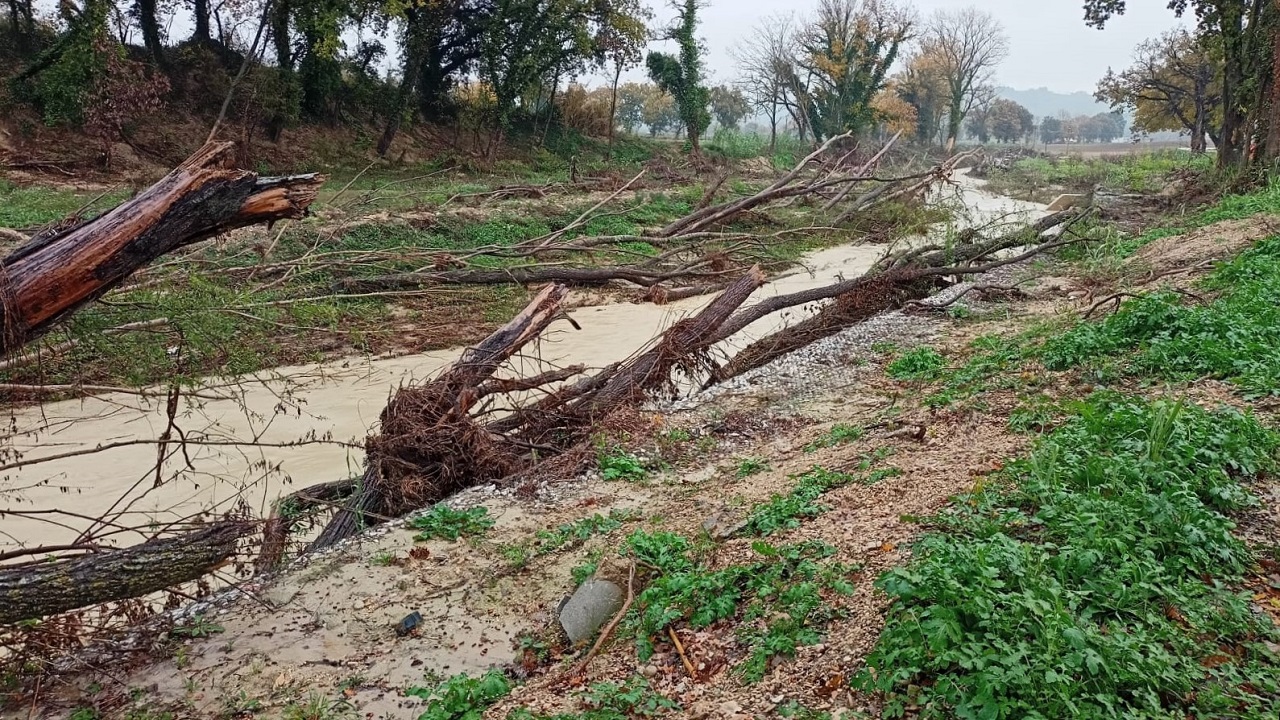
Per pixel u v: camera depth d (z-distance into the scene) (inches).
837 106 2273.6
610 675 186.1
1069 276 625.9
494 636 216.1
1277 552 176.1
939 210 974.4
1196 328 316.5
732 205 852.6
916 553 185.2
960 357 424.2
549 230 864.9
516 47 1440.7
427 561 254.5
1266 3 1056.2
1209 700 134.8
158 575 212.2
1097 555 165.9
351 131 1360.7
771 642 176.1
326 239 665.6
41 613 195.0
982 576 153.5
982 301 565.9
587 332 584.4
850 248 921.5
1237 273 418.9
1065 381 319.0
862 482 257.8
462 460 321.1
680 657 186.1
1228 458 206.1
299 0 1167.6
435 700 186.1
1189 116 2162.9
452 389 340.8
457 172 1320.1
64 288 196.4
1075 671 135.9
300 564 257.9
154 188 205.9
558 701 177.2
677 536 245.9
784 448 331.9
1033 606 144.7
